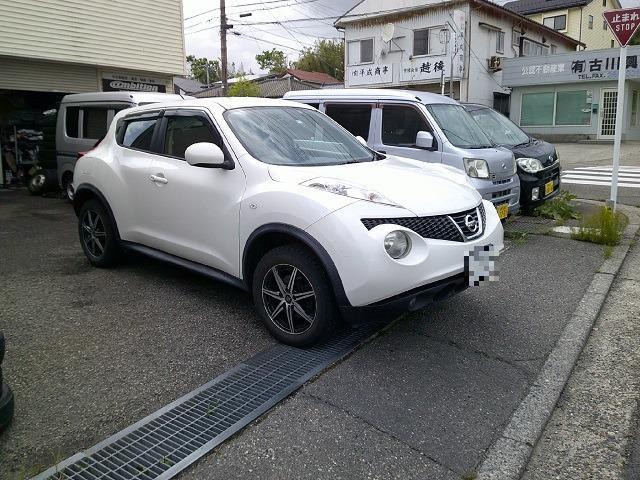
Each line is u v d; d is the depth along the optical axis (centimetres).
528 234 682
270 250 366
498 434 274
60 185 991
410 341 372
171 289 481
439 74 2444
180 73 1321
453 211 351
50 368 337
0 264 569
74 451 258
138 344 371
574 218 783
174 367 339
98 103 887
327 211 326
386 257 311
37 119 1229
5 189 1169
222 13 2283
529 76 2478
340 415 285
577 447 270
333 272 322
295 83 3581
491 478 243
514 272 524
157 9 1248
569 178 1247
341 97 731
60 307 439
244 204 372
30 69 1120
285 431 272
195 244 421
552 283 492
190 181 416
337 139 462
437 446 263
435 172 432
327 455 255
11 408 273
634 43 3581
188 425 276
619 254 587
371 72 2695
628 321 415
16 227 770
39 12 1044
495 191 643
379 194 339
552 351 360
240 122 418
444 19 2428
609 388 323
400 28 2564
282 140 419
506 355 354
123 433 269
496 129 848
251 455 254
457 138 662
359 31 2714
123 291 476
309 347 359
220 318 415
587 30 3488
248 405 294
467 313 421
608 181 1191
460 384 318
